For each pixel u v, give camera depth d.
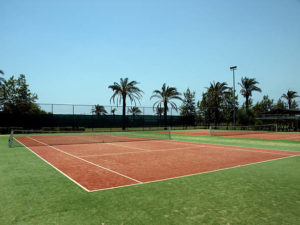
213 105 50.00
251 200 5.04
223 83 44.38
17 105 40.09
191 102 62.59
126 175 7.40
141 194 5.47
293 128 38.09
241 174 7.52
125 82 38.91
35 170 8.17
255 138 22.84
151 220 4.05
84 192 5.64
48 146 15.89
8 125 30.75
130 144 17.28
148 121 41.41
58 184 6.36
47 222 3.99
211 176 7.25
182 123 45.81
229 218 4.13
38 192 5.65
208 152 12.91
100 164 9.32
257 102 63.91
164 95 43.41
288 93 60.38
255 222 3.98
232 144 17.25
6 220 4.07
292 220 4.05
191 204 4.80
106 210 4.50
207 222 3.97
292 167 8.66
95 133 31.50
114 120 37.69
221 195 5.37
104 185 6.26
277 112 39.72
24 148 14.70
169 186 6.14
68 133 31.12
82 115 34.84
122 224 3.90
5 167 8.70
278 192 5.59
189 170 8.16
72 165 9.10
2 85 39.72
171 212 4.39
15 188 5.98
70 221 4.03
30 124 31.72
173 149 14.24
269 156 11.40
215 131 36.38
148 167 8.70
